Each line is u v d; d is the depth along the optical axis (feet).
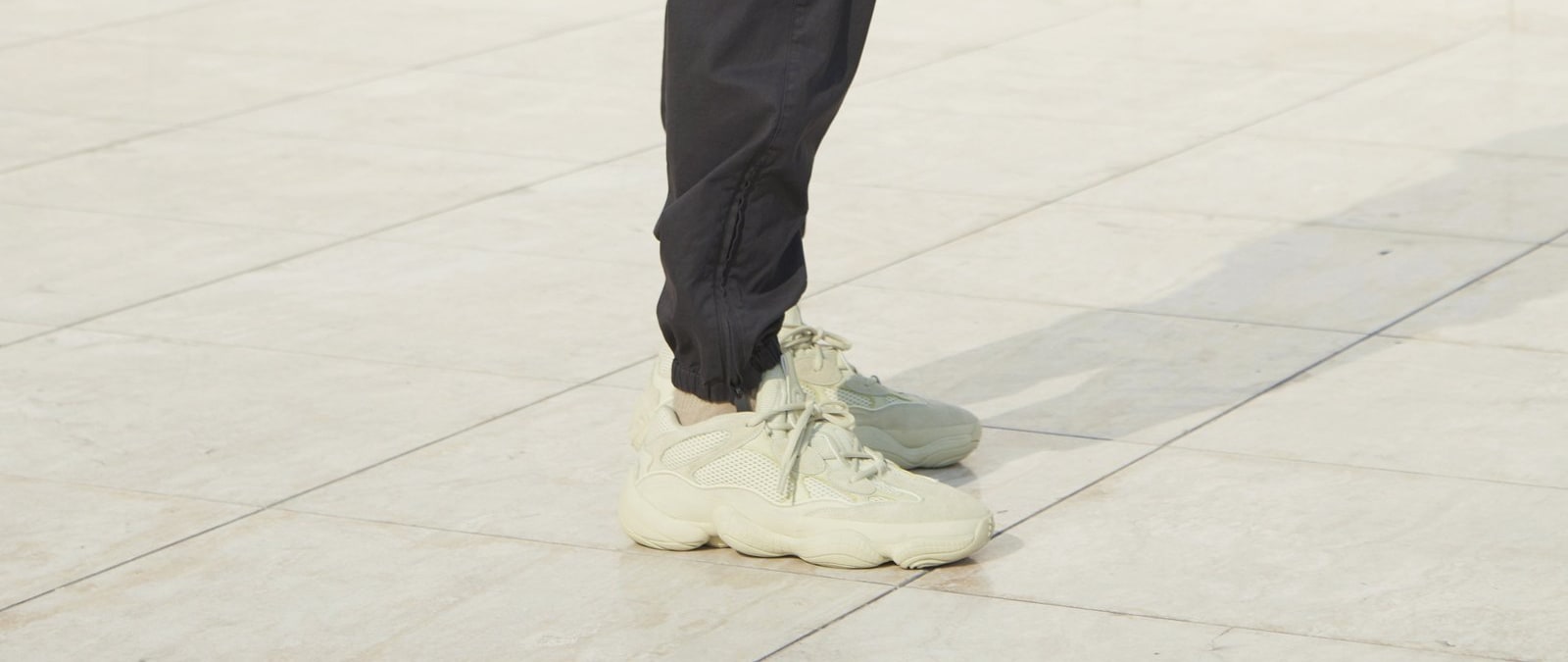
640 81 35.17
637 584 14.66
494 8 42.60
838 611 14.07
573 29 40.11
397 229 25.72
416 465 17.29
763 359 15.28
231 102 33.63
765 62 14.38
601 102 33.50
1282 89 33.55
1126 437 17.76
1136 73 35.14
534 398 19.12
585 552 15.30
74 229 25.76
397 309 22.20
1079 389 19.17
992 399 18.95
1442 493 16.25
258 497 16.53
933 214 26.12
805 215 15.14
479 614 14.12
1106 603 14.14
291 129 31.58
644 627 13.85
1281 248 24.20
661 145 30.40
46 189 27.84
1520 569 14.67
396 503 16.38
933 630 13.71
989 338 20.90
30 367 20.13
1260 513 15.85
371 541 15.53
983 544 14.85
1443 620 13.76
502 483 16.83
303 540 15.57
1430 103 32.19
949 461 17.02
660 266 23.91
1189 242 24.58
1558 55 35.60
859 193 27.22
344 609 14.25
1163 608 14.02
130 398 19.16
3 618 14.15
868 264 23.84
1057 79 34.65
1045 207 26.40
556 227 25.77
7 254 24.50
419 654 13.46
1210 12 40.63
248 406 18.93
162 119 32.37
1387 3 40.19
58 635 13.87
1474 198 26.35
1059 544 15.28
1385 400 18.69
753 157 14.51
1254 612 13.93
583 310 22.13
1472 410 18.35
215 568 15.05
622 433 18.11
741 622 13.92
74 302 22.52
